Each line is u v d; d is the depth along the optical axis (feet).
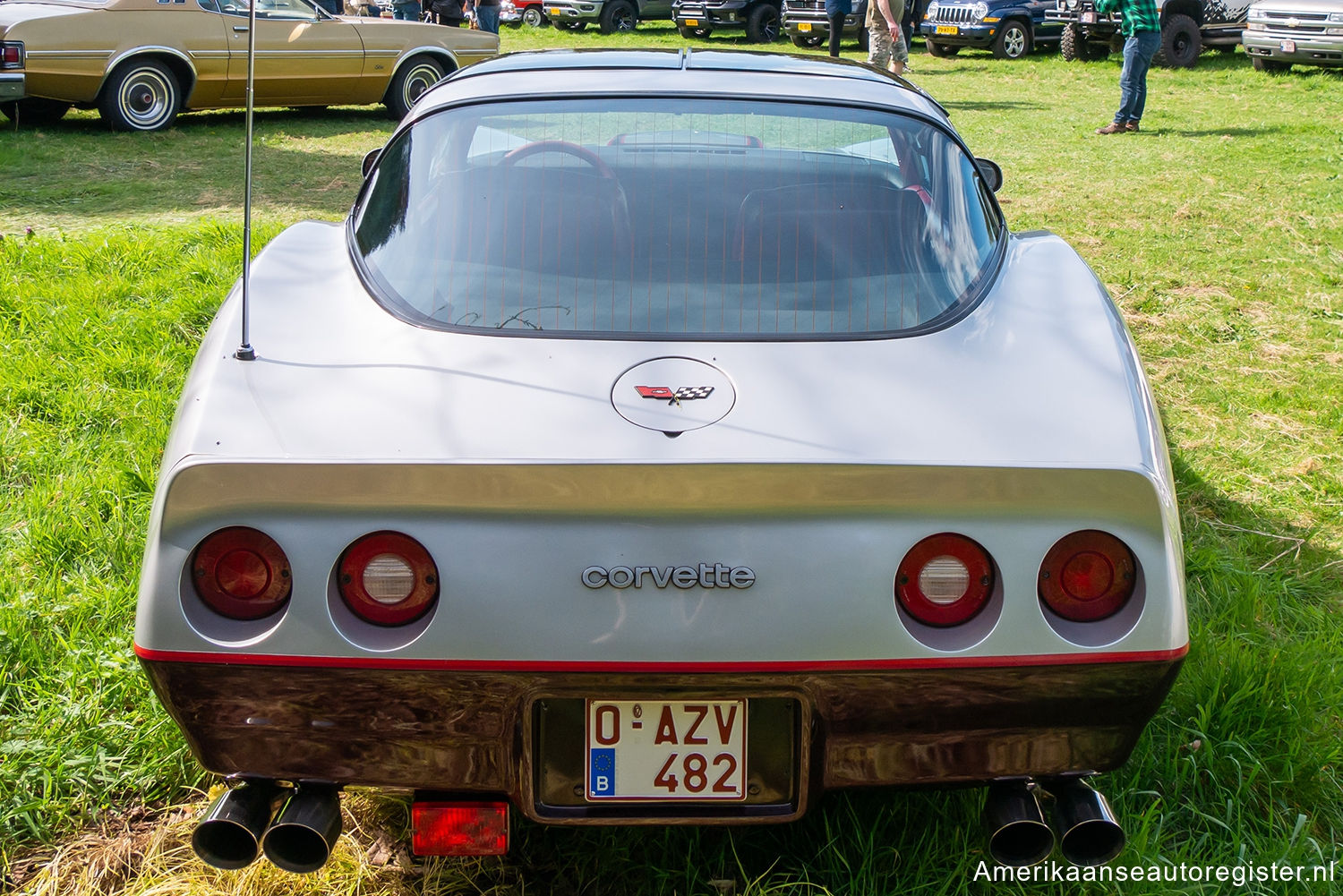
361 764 6.30
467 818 6.43
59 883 7.43
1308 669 9.32
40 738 8.47
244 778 6.38
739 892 7.25
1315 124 38.93
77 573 10.57
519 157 8.44
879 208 8.18
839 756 6.28
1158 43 36.76
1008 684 6.17
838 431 6.43
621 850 7.53
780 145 8.58
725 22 68.44
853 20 62.39
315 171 29.76
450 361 6.96
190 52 34.24
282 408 6.56
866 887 7.17
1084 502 6.09
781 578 6.04
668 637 6.03
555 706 6.22
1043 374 7.06
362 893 7.34
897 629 6.08
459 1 53.21
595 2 72.69
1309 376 16.49
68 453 12.94
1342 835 8.00
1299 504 12.87
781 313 7.43
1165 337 18.07
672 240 7.85
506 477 5.95
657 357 6.99
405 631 6.10
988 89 48.80
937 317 7.55
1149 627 6.13
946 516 6.10
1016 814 6.34
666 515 6.04
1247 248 23.32
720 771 6.29
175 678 6.12
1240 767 8.14
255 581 6.08
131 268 19.39
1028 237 9.33
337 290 7.95
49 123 35.29
